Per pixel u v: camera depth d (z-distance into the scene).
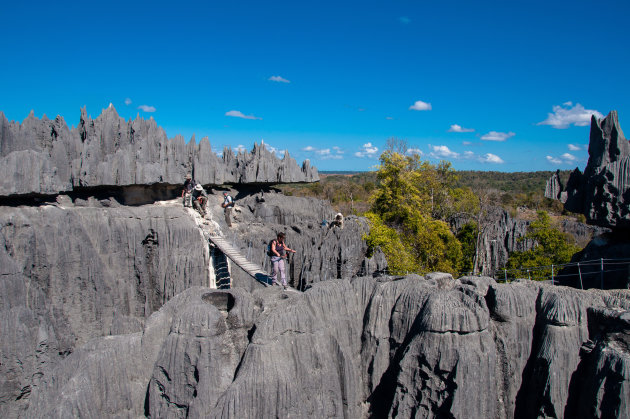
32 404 18.36
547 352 17.58
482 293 19.72
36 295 30.41
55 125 35.78
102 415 18.00
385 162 67.00
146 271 37.25
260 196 50.69
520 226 72.06
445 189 82.19
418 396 17.47
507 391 17.94
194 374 17.66
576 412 17.22
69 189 34.88
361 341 19.73
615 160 34.53
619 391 15.78
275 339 17.39
